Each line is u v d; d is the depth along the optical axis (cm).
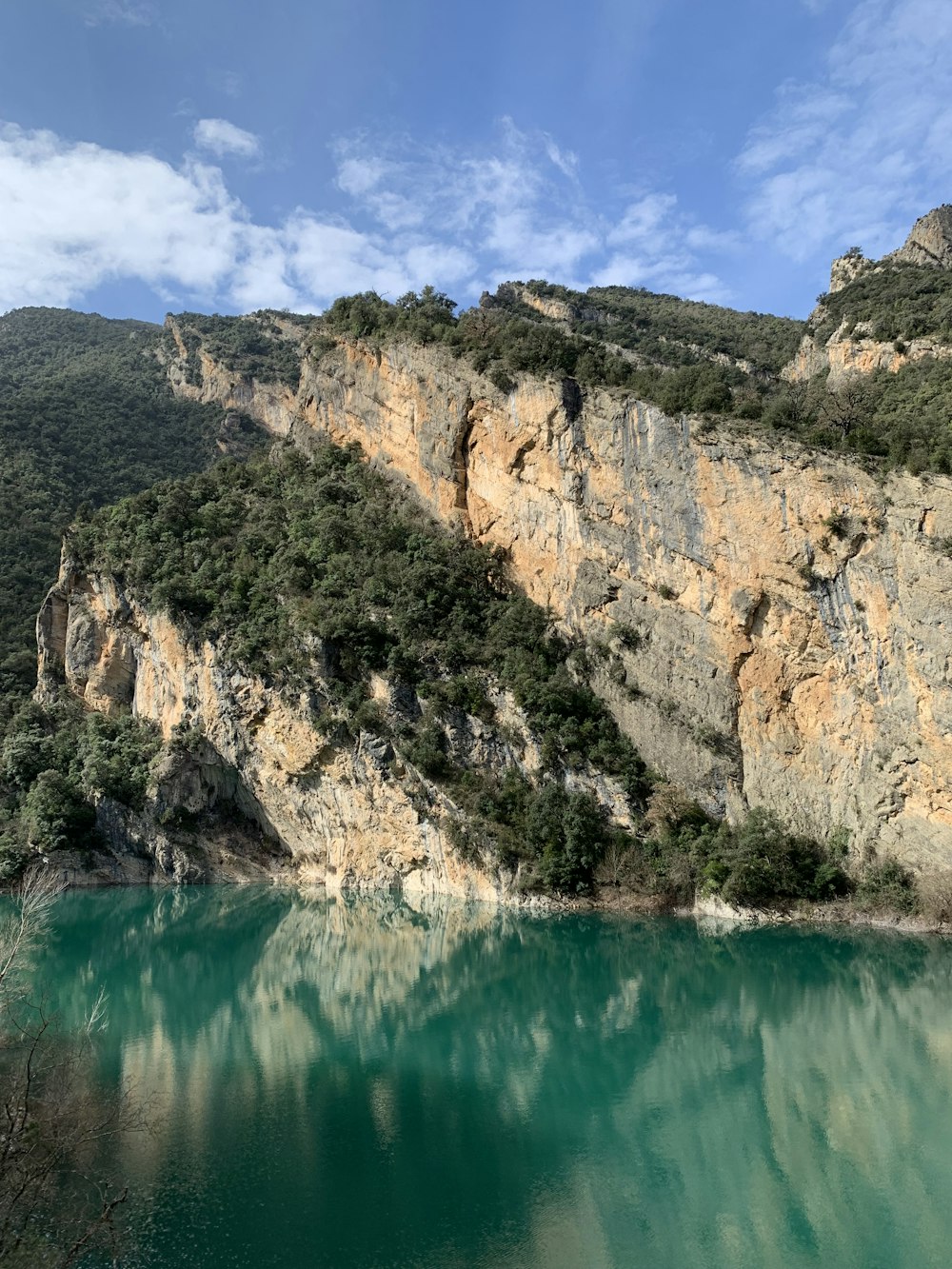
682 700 5828
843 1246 1931
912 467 4966
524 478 6931
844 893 5053
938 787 4803
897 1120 2547
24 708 7706
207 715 6906
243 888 6612
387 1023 3509
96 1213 1970
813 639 5334
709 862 5256
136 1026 3462
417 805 5922
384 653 6294
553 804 5634
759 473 5494
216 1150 2320
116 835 6762
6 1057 2620
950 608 4738
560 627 6619
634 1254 1895
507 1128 2500
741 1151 2369
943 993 3700
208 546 7550
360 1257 1858
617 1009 3662
